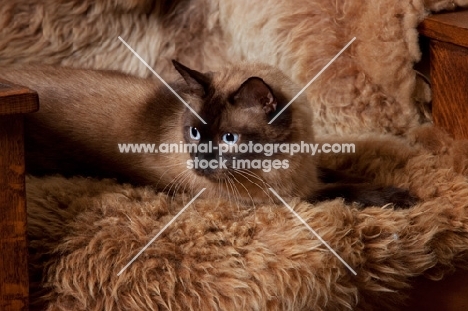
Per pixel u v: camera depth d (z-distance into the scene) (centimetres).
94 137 113
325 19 122
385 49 118
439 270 103
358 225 97
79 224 96
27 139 113
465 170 111
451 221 102
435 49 116
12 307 92
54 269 93
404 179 109
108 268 92
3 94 87
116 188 104
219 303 92
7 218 90
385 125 122
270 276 92
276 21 124
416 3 115
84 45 130
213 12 131
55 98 115
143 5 130
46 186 103
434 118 119
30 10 128
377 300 100
